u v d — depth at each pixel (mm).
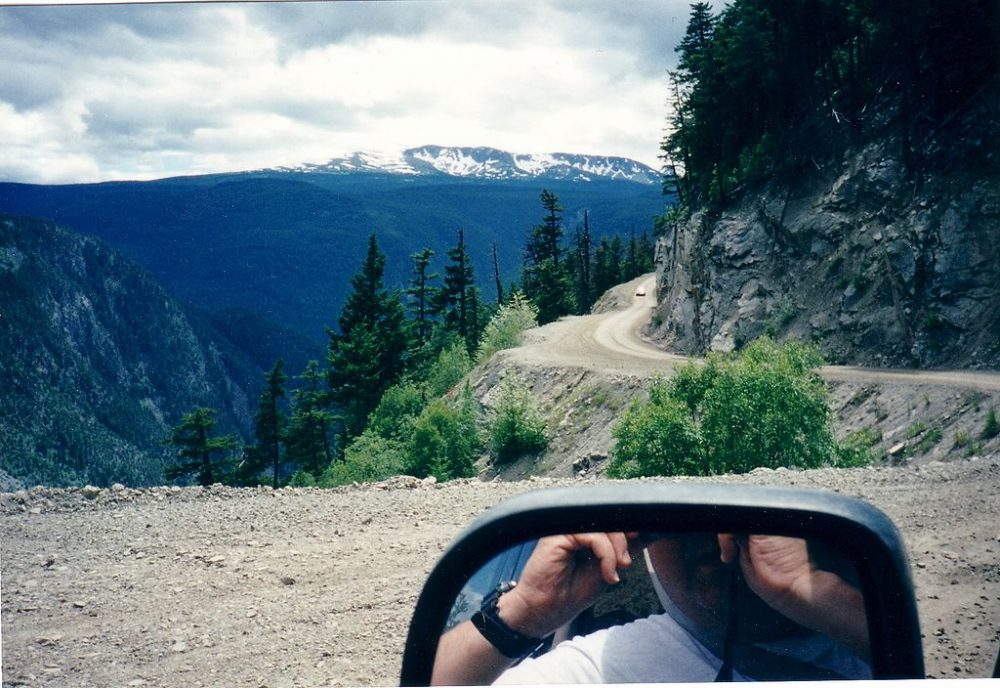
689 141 79250
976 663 4781
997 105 53531
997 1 54375
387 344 84938
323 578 7270
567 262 136875
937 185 54312
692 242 77500
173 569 7676
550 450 56625
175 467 76125
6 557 8094
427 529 8695
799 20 67938
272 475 83625
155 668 5547
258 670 5398
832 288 59000
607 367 64000
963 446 32625
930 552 7160
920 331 50844
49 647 5926
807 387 26359
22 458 152625
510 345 85562
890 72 62000
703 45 77312
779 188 67375
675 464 26156
